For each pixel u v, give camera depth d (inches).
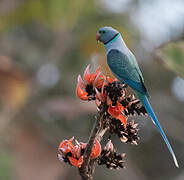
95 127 191.2
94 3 532.4
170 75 645.3
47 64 583.2
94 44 522.0
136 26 551.8
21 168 413.1
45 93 550.9
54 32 590.9
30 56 613.3
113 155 204.7
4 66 422.0
